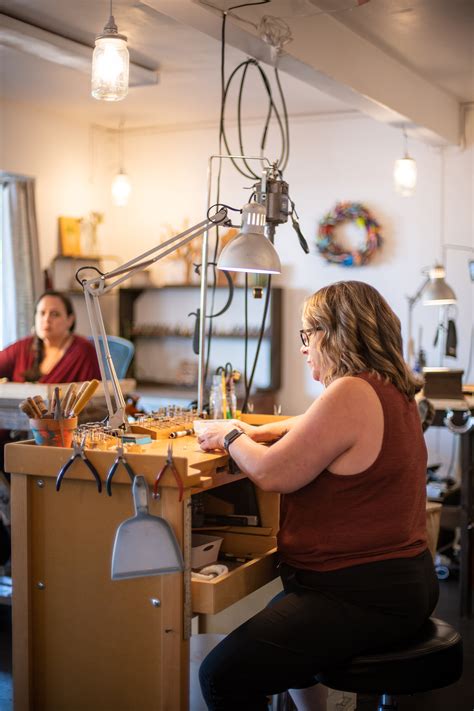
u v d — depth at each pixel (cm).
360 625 186
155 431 234
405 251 585
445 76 495
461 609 375
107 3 385
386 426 192
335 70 390
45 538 205
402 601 188
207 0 300
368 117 592
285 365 625
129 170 676
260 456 196
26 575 205
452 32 411
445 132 534
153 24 412
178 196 659
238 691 187
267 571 221
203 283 267
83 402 212
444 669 188
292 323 621
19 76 511
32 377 426
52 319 429
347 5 323
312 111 599
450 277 573
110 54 292
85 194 654
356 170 598
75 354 432
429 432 582
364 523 191
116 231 682
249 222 232
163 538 189
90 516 200
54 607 205
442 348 573
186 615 192
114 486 196
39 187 610
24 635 206
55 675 205
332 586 191
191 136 654
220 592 196
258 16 320
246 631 189
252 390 607
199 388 266
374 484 191
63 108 600
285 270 621
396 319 206
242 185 638
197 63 478
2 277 600
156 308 673
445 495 445
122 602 197
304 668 187
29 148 598
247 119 630
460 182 569
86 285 225
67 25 418
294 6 318
